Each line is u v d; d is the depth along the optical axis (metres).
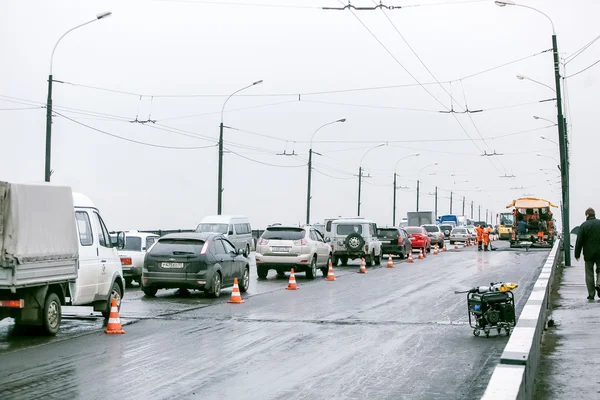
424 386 8.88
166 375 9.48
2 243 11.66
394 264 38.34
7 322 14.88
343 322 15.02
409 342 12.36
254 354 11.15
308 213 58.53
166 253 20.02
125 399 8.11
